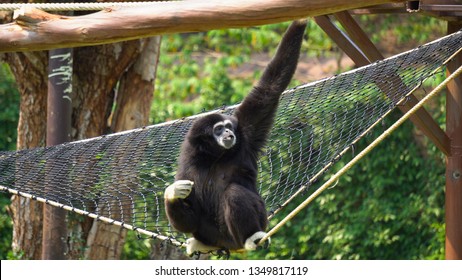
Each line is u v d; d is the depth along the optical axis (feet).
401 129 121.90
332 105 63.93
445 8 65.16
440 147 73.31
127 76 93.20
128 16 49.44
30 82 91.61
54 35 50.93
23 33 51.29
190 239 52.70
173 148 64.28
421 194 120.47
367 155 122.72
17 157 66.59
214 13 48.08
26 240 93.40
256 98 54.19
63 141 84.17
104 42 50.80
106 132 94.32
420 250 117.08
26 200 92.79
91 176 65.10
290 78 54.95
